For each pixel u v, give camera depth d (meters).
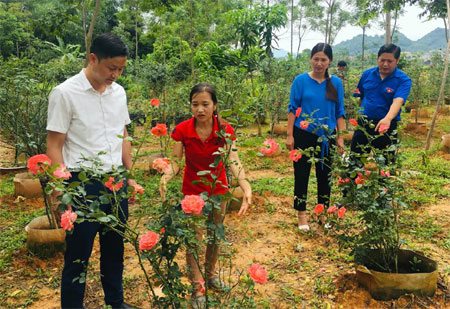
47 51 18.81
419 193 5.15
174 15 17.14
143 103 8.88
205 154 2.55
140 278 3.17
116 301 2.52
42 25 6.19
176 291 2.07
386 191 2.76
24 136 4.15
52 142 2.12
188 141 2.56
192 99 2.46
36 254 3.51
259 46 13.12
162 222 1.98
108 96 2.26
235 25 13.27
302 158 3.94
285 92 9.48
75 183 1.78
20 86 4.03
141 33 32.75
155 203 4.66
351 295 2.78
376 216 2.76
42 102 4.49
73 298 2.25
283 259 3.51
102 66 2.07
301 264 3.40
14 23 30.84
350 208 2.94
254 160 7.29
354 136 4.41
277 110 9.04
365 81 4.37
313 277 3.15
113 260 2.46
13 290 3.04
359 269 2.76
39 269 3.32
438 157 7.05
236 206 4.71
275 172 6.73
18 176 5.61
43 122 4.41
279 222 4.40
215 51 12.79
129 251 3.70
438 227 4.07
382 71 4.07
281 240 3.93
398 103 3.93
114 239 2.41
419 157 6.95
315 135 3.88
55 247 3.50
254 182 6.04
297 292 2.93
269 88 9.11
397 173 2.96
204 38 22.31
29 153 4.17
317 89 3.86
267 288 3.02
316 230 4.11
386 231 2.71
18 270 3.34
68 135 2.17
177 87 8.78
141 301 2.83
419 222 4.23
